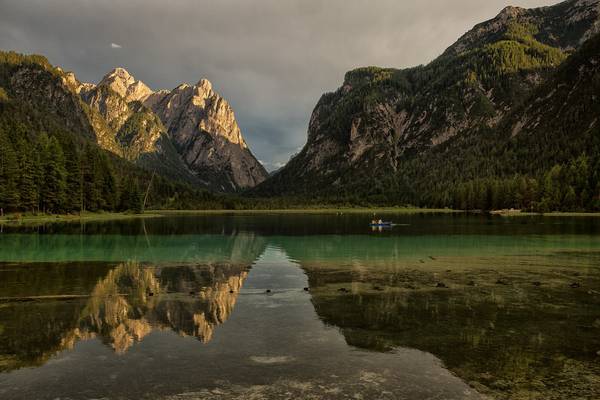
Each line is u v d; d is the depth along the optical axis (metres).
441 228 84.19
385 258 42.72
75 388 12.98
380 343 16.92
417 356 15.45
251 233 76.12
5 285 29.23
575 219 114.12
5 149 103.31
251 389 12.82
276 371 14.18
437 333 18.08
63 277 32.47
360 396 12.30
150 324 19.88
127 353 15.99
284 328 19.06
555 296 24.98
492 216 139.88
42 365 14.86
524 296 25.00
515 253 45.69
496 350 15.98
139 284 29.81
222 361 15.12
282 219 133.88
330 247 53.47
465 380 13.36
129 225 93.69
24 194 108.25
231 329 19.00
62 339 17.69
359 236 68.94
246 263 40.28
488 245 53.50
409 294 25.80
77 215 124.94
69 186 123.25
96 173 137.62
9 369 14.52
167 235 70.62
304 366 14.59
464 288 27.47
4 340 17.56
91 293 26.75
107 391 12.76
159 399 12.22
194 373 14.06
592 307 22.33
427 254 45.56
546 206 154.12
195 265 39.06
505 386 12.93
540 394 12.39
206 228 88.88
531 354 15.54
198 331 18.73
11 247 51.81
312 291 27.06
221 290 27.73
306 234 73.62
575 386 12.88
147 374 14.01
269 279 31.62
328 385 13.06
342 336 17.84
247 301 24.50
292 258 43.53
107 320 20.56
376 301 24.11
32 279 31.58
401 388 12.82
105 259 42.84
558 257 42.44
